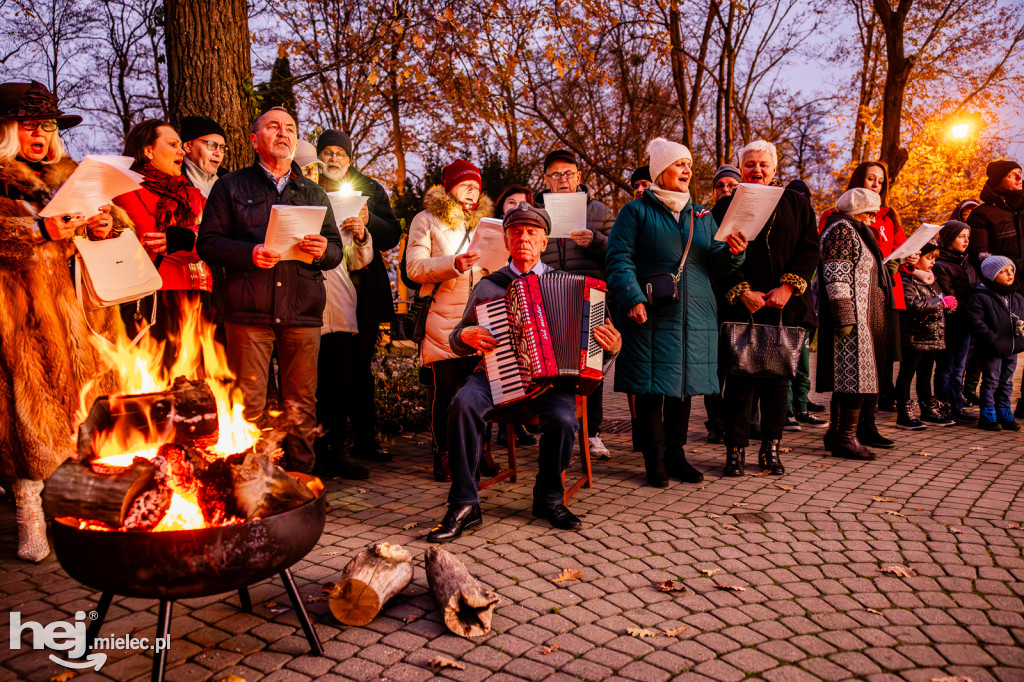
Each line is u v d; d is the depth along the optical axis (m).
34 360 3.19
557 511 3.91
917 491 4.57
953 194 22.75
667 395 4.56
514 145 18.61
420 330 4.75
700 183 23.22
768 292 4.86
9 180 3.15
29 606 2.88
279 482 2.41
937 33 20.36
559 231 4.72
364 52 11.37
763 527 3.88
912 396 8.56
